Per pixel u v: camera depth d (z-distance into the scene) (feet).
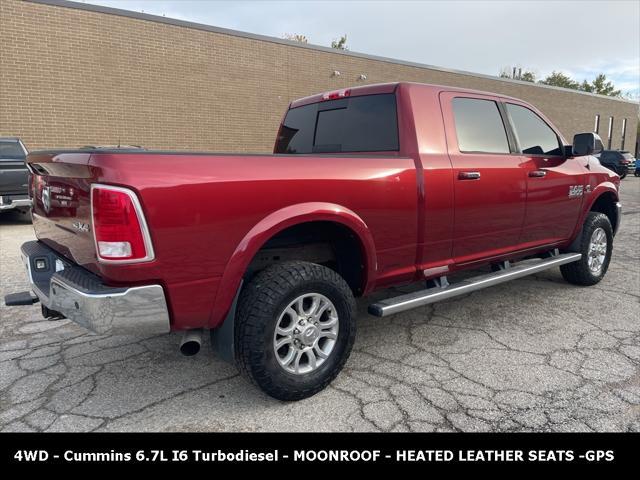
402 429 8.54
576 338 12.55
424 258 11.45
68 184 8.45
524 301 15.61
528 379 10.32
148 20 38.50
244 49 44.27
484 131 12.90
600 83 191.72
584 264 16.43
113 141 38.04
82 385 10.11
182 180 7.71
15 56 33.45
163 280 7.76
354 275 10.75
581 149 14.43
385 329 13.26
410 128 11.19
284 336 9.13
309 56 49.26
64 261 9.42
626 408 9.17
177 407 9.26
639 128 148.56
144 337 12.68
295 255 10.52
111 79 37.42
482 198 12.29
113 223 7.28
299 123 14.38
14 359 11.37
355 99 12.48
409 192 10.73
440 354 11.62
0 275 18.43
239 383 10.21
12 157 29.50
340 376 10.50
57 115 35.47
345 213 9.57
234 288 8.45
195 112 42.04
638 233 28.48
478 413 9.02
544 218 14.51
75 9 35.29
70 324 13.66
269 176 8.63
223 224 8.14
